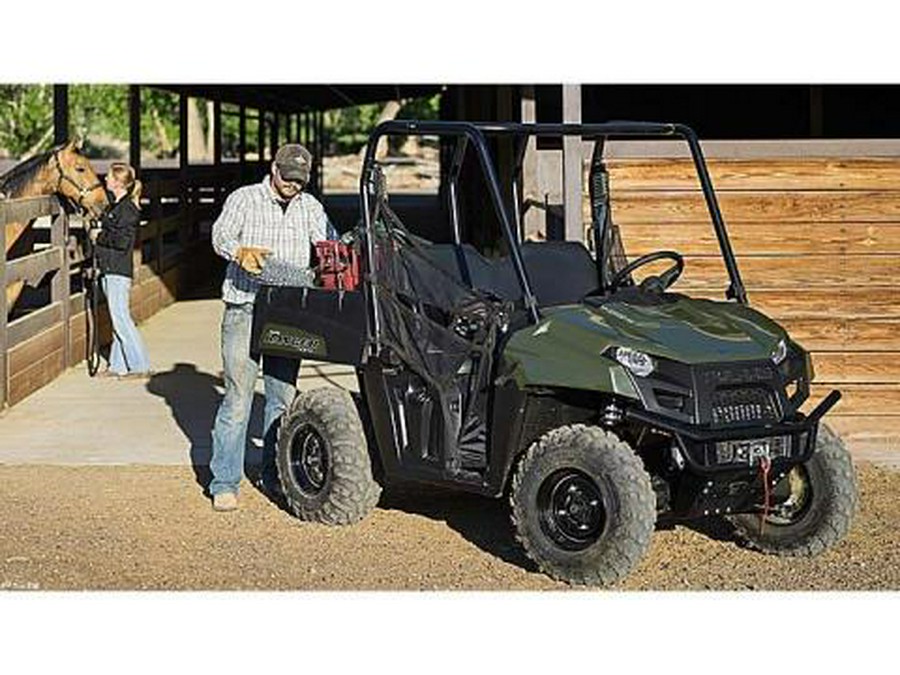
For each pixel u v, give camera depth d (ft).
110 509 24.29
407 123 21.76
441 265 22.30
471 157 55.16
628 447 19.61
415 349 21.74
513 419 20.26
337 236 24.02
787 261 28.37
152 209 50.31
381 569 20.93
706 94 45.21
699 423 19.43
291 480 23.48
